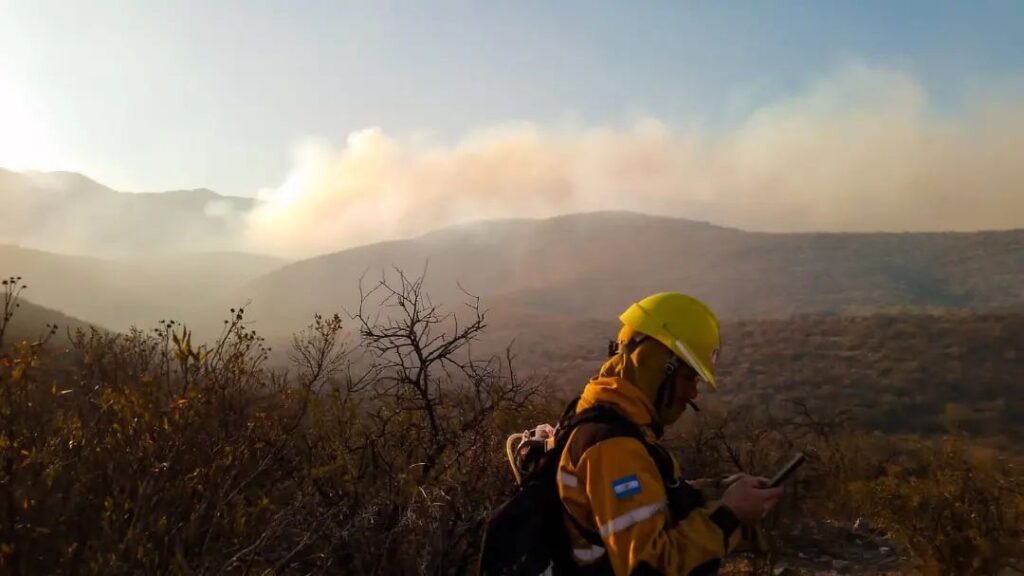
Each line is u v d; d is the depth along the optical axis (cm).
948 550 668
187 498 379
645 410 263
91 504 367
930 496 692
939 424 3850
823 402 4169
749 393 4594
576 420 264
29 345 398
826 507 1039
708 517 247
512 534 263
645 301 277
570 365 6378
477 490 479
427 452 493
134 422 388
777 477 262
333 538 425
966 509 682
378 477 470
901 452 1407
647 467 248
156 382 435
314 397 483
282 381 514
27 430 379
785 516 917
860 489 776
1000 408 4022
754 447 1077
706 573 245
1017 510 702
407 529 445
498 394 529
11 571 343
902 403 4203
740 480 261
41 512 355
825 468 1219
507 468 486
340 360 536
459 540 457
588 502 253
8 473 349
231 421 444
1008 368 4797
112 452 382
